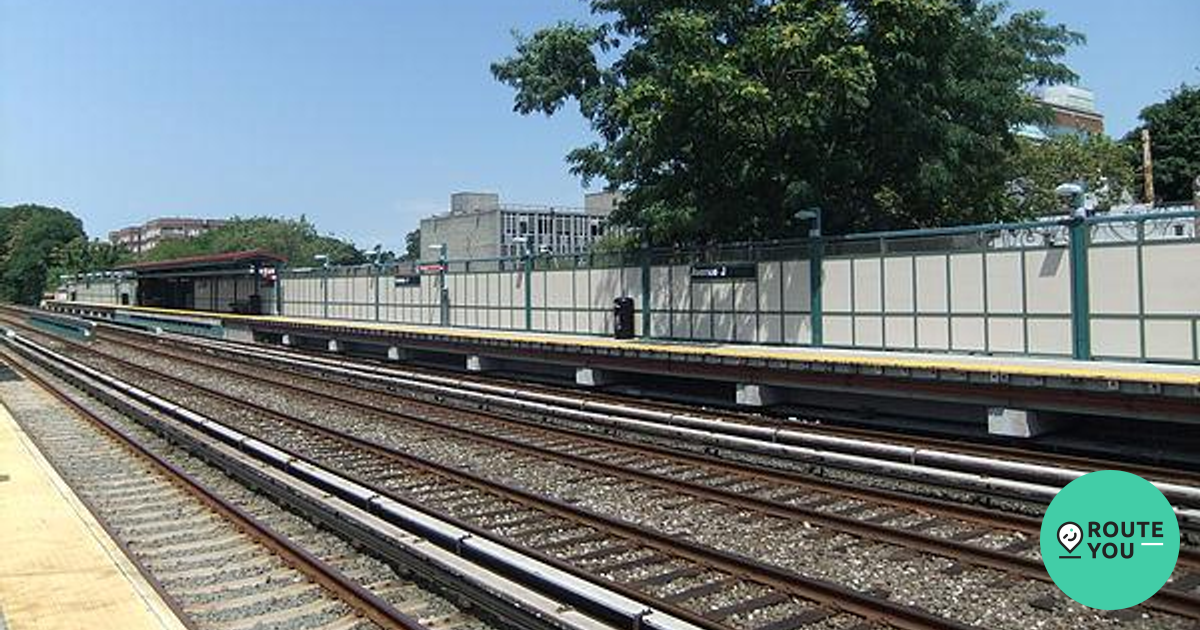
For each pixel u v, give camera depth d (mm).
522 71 28438
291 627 7883
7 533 10234
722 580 8867
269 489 12625
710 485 13273
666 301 27781
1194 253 16938
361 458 15938
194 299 66562
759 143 23234
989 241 19969
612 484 13484
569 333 31844
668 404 21453
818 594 8289
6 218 152500
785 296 24188
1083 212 18547
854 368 18812
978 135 24688
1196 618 7754
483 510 12117
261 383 27859
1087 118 102625
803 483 13141
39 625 7469
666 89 22172
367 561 9758
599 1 26656
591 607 7562
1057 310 18922
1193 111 53938
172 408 19672
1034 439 16453
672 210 25172
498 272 35562
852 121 22766
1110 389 15008
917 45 21062
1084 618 7934
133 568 9008
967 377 16953
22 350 39500
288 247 119812
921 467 12805
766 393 21250
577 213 99312
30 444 16297
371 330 37469
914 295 21344
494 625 7840
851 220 25406
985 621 7941
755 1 24422
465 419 20422
